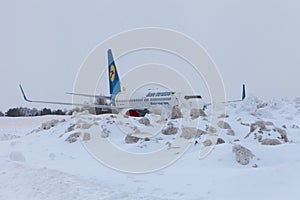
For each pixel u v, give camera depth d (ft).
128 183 28.48
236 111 69.21
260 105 77.36
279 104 86.33
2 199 25.89
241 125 55.31
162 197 23.70
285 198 20.07
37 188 27.73
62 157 45.27
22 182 30.22
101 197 23.91
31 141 61.93
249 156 33.65
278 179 23.00
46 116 146.51
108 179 30.25
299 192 20.30
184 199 22.97
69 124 69.72
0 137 76.95
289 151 35.32
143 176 31.17
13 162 39.78
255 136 46.09
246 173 26.66
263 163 32.53
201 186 25.82
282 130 46.80
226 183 25.02
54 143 56.65
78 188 26.50
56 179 29.68
